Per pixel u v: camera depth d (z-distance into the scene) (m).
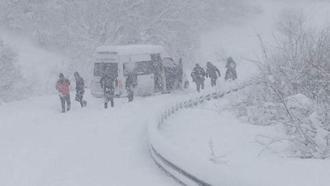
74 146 20.75
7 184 15.24
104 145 20.75
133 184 14.83
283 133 21.12
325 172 14.37
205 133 23.06
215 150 19.20
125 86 36.53
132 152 19.25
